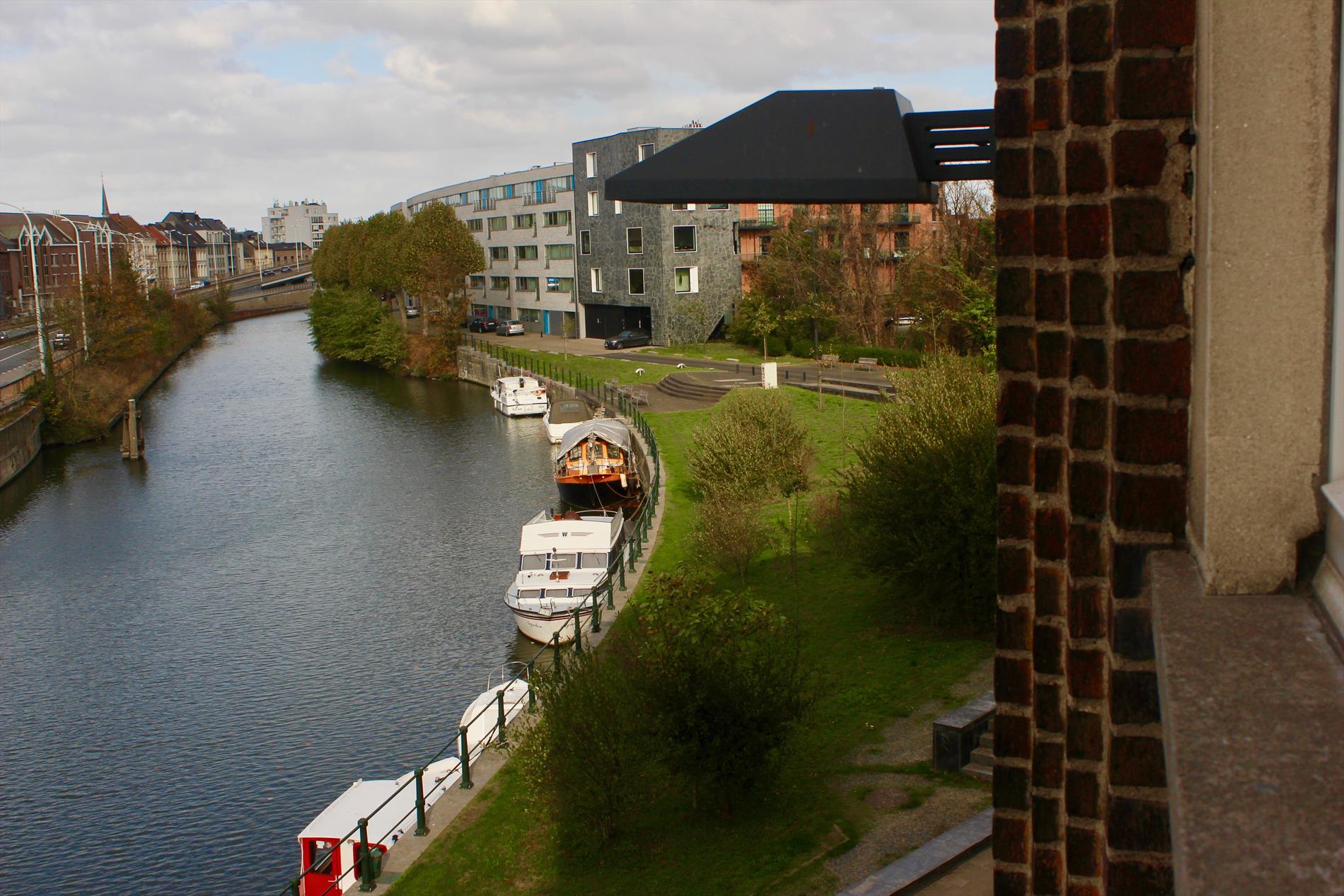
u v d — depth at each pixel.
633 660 16.06
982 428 20.17
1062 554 3.89
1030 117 3.81
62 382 57.38
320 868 16.03
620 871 13.88
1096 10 3.39
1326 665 2.02
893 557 21.05
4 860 19.08
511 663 26.09
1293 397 2.51
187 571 34.28
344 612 30.06
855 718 17.23
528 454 50.34
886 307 61.75
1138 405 3.23
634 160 74.31
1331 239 2.46
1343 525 2.18
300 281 174.88
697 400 53.66
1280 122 2.49
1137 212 3.21
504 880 14.20
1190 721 1.91
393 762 21.84
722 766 14.31
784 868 12.98
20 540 38.69
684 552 28.91
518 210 93.06
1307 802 1.66
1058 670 3.96
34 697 25.38
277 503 42.50
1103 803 3.73
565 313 86.00
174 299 102.69
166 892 18.11
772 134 5.46
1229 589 2.54
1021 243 3.86
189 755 22.48
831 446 38.41
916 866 11.77
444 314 79.62
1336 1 2.48
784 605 23.78
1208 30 2.66
